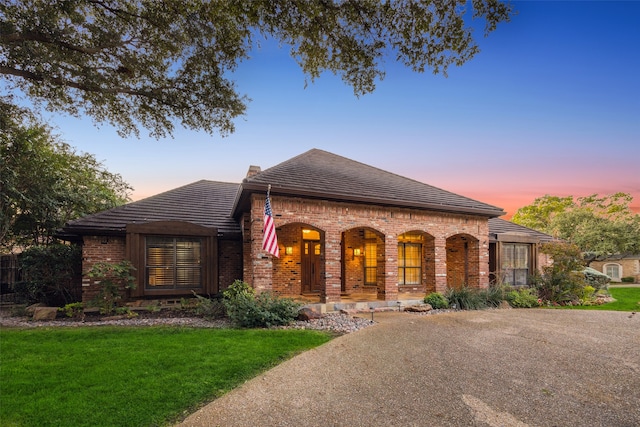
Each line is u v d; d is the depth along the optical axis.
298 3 6.57
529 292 13.65
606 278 17.62
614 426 3.82
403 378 5.06
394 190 12.61
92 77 8.32
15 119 11.20
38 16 7.20
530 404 4.32
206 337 6.86
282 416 3.81
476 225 13.95
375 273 14.14
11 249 13.96
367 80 8.06
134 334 7.11
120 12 8.27
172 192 15.42
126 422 3.53
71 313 9.48
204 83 10.09
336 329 7.89
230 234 12.83
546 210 42.25
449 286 14.73
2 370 4.94
